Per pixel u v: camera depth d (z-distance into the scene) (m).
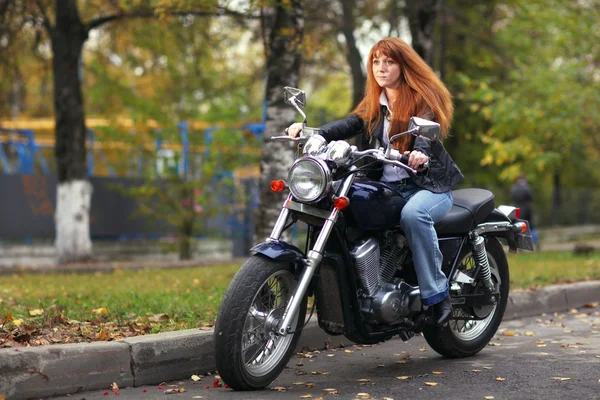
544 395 4.88
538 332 7.43
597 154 32.25
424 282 5.30
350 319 5.11
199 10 11.06
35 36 16.30
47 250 19.00
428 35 14.05
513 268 12.36
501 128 19.75
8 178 18.42
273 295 5.11
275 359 5.09
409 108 5.35
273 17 11.65
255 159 19.91
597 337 7.04
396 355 6.29
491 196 6.11
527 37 23.44
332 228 4.98
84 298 8.34
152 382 5.30
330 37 18.48
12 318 6.48
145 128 19.83
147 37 17.77
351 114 5.64
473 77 25.73
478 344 6.21
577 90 18.52
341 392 4.99
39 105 30.08
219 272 12.72
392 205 5.20
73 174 16.05
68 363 4.95
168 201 19.31
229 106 19.84
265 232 10.95
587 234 32.47
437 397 4.85
